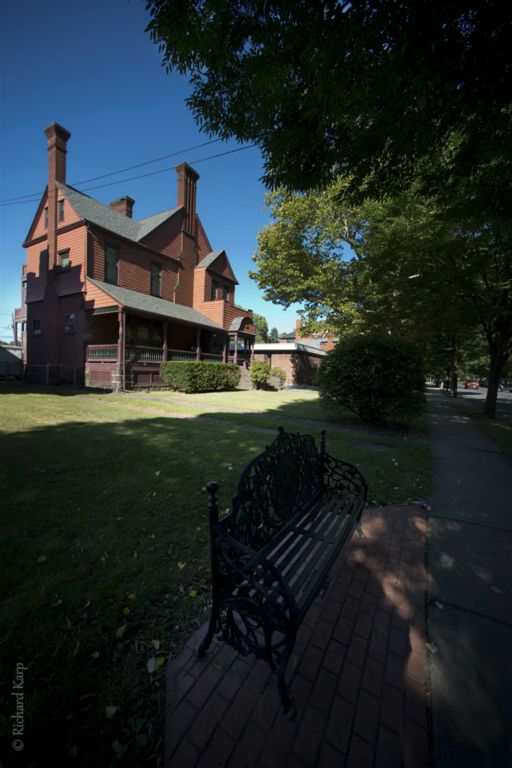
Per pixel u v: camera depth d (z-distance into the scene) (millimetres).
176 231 19656
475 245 8055
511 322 10695
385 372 7590
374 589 2221
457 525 3158
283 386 22984
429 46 2205
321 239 16594
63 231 15617
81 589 2053
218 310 20047
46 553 2406
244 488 1931
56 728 1306
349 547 2746
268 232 18469
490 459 5555
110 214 17781
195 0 2402
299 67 2605
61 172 16297
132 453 4789
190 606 1988
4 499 3223
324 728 1359
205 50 2713
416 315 11141
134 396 12516
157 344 18547
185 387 14688
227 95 3180
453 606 2062
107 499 3303
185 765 1212
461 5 1979
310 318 18703
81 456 4570
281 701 1431
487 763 1235
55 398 10953
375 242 11367
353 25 2141
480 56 2279
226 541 1611
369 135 3215
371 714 1416
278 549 2100
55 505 3135
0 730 1284
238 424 7559
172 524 2881
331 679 1569
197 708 1416
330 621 1934
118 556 2410
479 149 3523
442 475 4648
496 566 2500
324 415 9562
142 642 1724
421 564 2514
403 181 4004
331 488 3275
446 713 1423
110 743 1271
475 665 1646
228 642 1565
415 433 7797
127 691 1460
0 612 1845
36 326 17516
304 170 3764
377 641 1789
